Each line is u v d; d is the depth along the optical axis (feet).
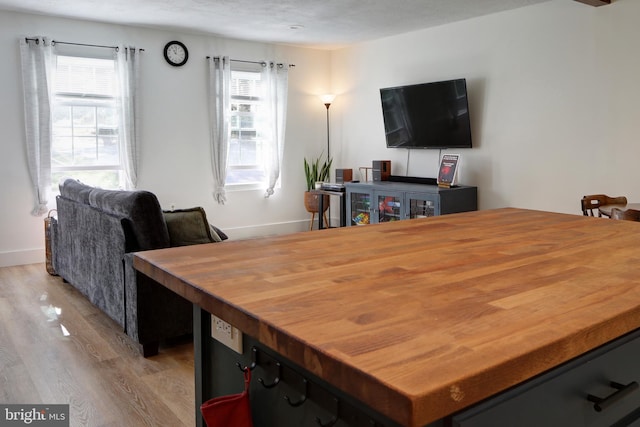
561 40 15.83
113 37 18.79
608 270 3.75
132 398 8.44
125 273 10.37
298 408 3.27
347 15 17.69
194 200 21.24
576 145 15.74
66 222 14.05
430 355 2.25
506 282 3.43
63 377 9.21
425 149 20.44
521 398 2.47
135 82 19.07
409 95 20.06
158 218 10.43
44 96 17.33
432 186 19.22
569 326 2.61
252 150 22.79
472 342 2.40
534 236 5.14
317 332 2.54
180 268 3.86
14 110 17.24
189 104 20.74
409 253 4.35
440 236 5.16
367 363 2.17
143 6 16.35
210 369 4.21
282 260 4.11
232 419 3.45
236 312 2.94
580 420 2.86
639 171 14.35
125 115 18.94
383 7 16.62
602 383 3.00
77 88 18.34
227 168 21.91
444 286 3.34
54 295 14.25
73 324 11.96
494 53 17.67
